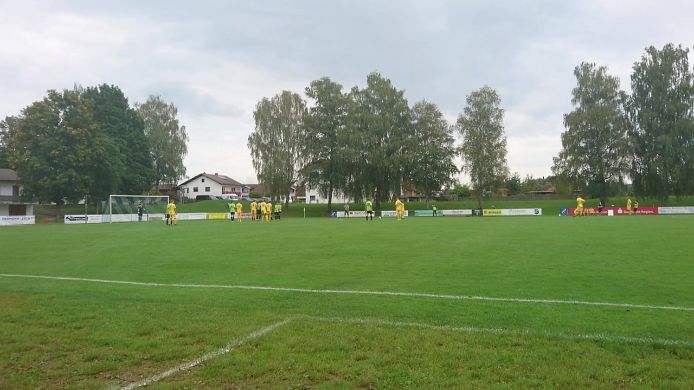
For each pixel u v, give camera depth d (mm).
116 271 12883
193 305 8203
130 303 8430
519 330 6273
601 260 13148
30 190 59656
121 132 71750
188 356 5500
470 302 8188
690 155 59594
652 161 61781
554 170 67312
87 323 6984
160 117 84812
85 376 4996
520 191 112312
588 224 30875
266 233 25906
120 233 28297
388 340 5859
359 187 69688
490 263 12984
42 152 58594
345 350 5539
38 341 6133
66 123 59281
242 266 13328
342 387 4508
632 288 9258
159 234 26641
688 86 61688
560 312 7336
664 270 11320
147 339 6125
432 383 4535
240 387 4598
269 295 9102
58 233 29484
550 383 4484
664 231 23000
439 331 6238
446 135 71188
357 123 68812
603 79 65562
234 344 5848
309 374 4840
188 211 75000
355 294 9086
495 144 68375
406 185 71125
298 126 71125
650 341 5672
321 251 16547
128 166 70500
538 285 9727
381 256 14922
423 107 71688
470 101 69000
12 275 12430
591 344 5625
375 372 4820
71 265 14250
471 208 75312
